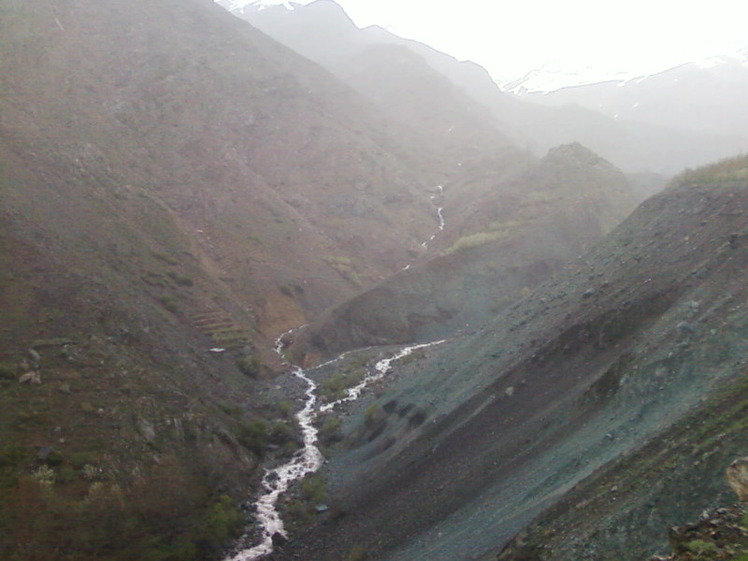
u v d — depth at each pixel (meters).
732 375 13.62
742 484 9.02
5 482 19.41
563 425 18.27
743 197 21.61
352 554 18.86
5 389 23.03
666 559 8.41
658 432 13.20
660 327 17.98
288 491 25.28
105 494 20.56
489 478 18.67
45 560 17.83
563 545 11.86
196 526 21.34
